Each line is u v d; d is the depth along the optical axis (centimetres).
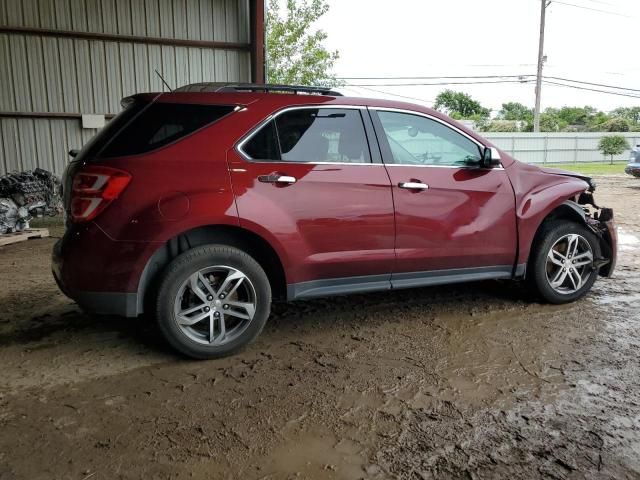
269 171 339
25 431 259
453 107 5556
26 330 399
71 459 236
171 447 246
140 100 337
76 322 416
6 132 970
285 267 348
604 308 446
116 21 1009
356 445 248
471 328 399
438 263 398
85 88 1011
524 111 6675
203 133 331
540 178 442
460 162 409
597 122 5288
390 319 421
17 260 634
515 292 491
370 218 368
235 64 1112
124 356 351
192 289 331
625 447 245
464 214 400
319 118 363
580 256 456
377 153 377
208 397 294
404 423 266
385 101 391
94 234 314
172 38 1050
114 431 260
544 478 223
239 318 351
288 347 366
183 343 332
